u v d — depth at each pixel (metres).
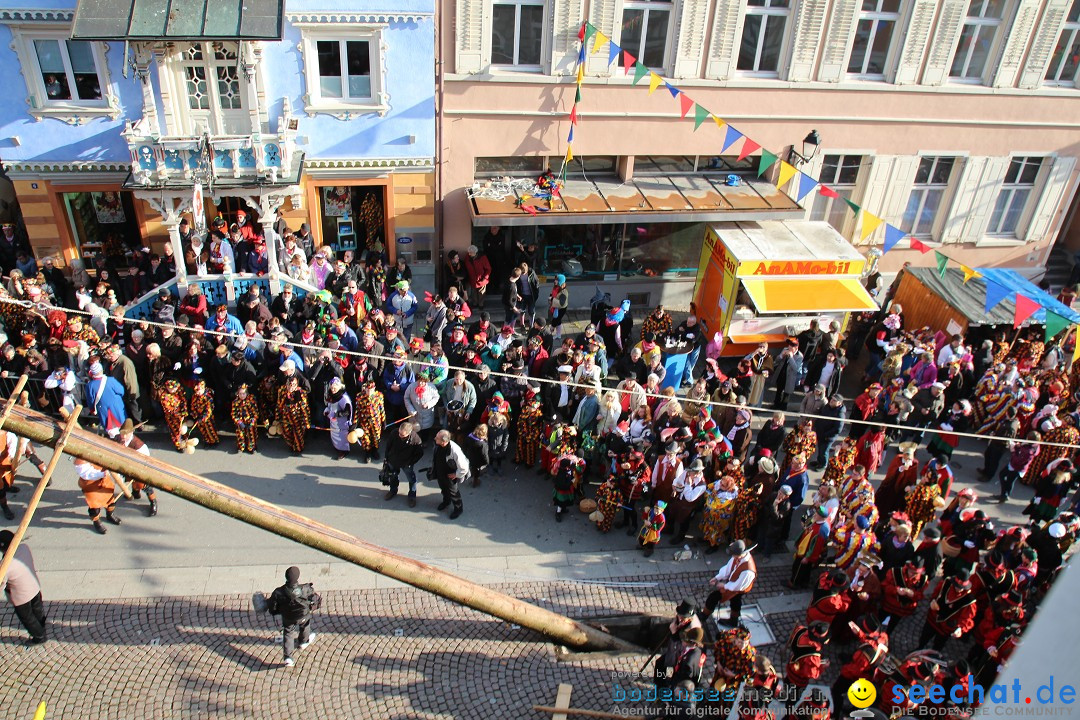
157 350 14.37
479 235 19.66
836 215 21.25
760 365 16.12
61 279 17.42
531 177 19.45
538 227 19.58
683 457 13.51
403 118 17.75
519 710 10.42
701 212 18.30
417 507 13.94
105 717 9.98
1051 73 20.30
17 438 12.62
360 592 12.09
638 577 12.77
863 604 11.31
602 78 18.16
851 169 20.59
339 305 16.73
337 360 14.69
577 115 18.50
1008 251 22.30
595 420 14.44
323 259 17.77
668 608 12.21
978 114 20.06
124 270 19.05
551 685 10.80
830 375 15.85
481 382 14.83
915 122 19.92
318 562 12.61
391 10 16.52
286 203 18.45
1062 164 21.11
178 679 10.52
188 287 16.56
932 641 11.74
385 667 10.89
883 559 11.63
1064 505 14.63
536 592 12.33
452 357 15.71
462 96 17.92
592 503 13.89
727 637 10.08
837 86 19.09
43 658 10.70
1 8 15.30
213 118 16.86
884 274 22.09
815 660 9.91
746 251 17.61
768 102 19.11
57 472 13.98
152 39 14.53
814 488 14.77
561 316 18.22
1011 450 14.60
